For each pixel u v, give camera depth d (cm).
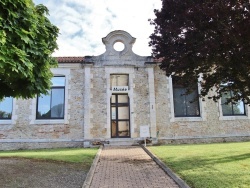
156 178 657
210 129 1606
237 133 1623
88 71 1588
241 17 684
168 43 863
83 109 1553
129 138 1535
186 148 1202
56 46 764
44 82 714
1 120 1520
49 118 1563
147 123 1555
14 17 554
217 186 530
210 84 903
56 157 973
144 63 1625
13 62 523
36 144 1505
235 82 839
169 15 855
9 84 691
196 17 740
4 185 579
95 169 783
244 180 564
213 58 764
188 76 918
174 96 1648
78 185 594
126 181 635
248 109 1666
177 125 1587
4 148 1484
